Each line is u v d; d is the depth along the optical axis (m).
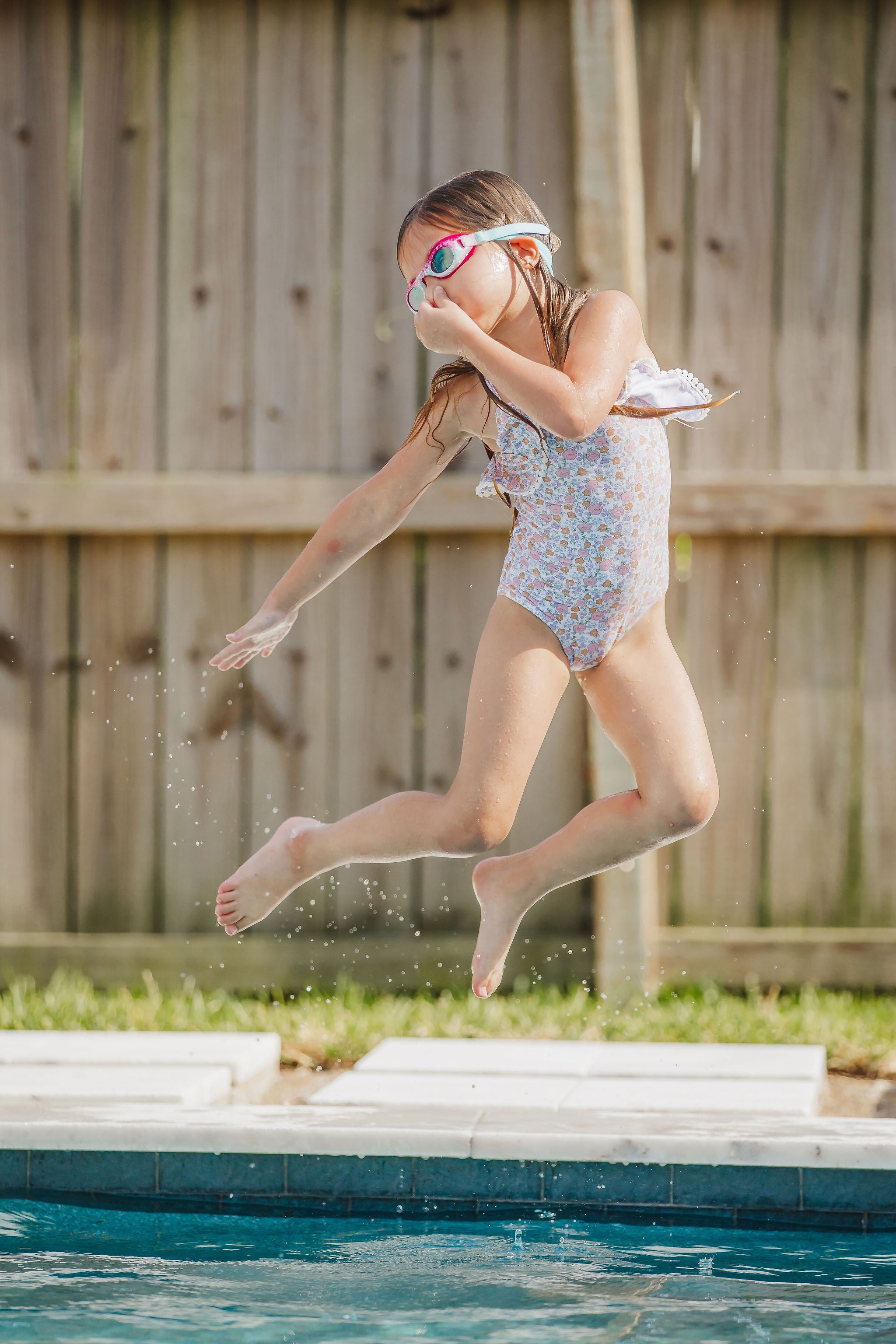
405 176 11.45
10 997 10.90
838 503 11.04
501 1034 9.74
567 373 5.82
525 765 6.18
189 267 11.55
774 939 11.02
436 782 11.45
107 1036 9.35
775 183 11.27
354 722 11.49
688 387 6.40
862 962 10.96
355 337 11.48
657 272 11.33
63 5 11.58
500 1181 6.59
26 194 11.64
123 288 11.59
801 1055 8.74
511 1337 4.96
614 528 6.26
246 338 11.55
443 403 6.57
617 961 10.80
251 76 11.51
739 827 11.26
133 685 11.58
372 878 11.40
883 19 11.23
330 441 11.52
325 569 6.71
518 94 11.34
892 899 11.20
